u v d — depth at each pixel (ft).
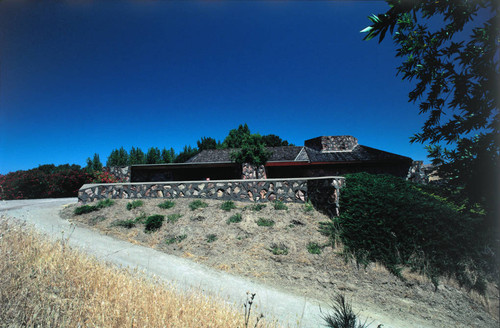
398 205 23.49
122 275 13.99
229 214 30.01
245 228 26.96
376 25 4.88
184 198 34.96
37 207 34.96
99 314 9.42
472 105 5.49
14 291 10.19
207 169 63.16
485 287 17.83
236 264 21.56
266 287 18.61
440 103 6.12
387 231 22.70
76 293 11.07
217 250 23.53
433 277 19.52
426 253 20.98
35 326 8.87
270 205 31.96
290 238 25.09
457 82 5.64
